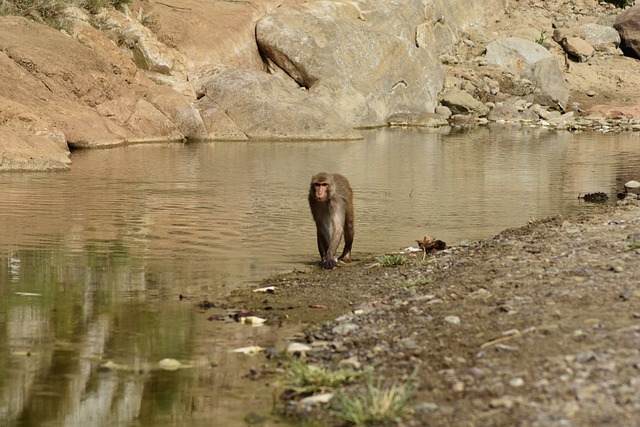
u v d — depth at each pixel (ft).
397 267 88.12
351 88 257.55
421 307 68.23
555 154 197.57
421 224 114.32
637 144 223.30
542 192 142.00
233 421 50.67
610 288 66.39
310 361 58.80
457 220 117.19
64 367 59.62
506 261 81.41
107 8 229.66
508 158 188.65
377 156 188.75
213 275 85.87
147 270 87.51
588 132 259.60
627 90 329.31
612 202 131.75
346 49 260.01
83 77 198.39
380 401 49.32
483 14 360.28
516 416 46.24
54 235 103.19
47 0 215.92
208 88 228.63
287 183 147.13
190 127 214.69
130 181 145.59
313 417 50.52
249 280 83.87
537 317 61.05
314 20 260.21
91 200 126.93
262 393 54.85
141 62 225.97
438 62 292.81
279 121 223.71
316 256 95.14
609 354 52.31
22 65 189.37
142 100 210.38
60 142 173.17
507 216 119.85
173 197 131.13
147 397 54.44
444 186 147.33
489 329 60.08
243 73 231.09
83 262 90.53
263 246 99.71
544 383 49.60
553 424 44.47
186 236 104.32
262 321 69.46
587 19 378.53
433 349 57.67
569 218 111.65
